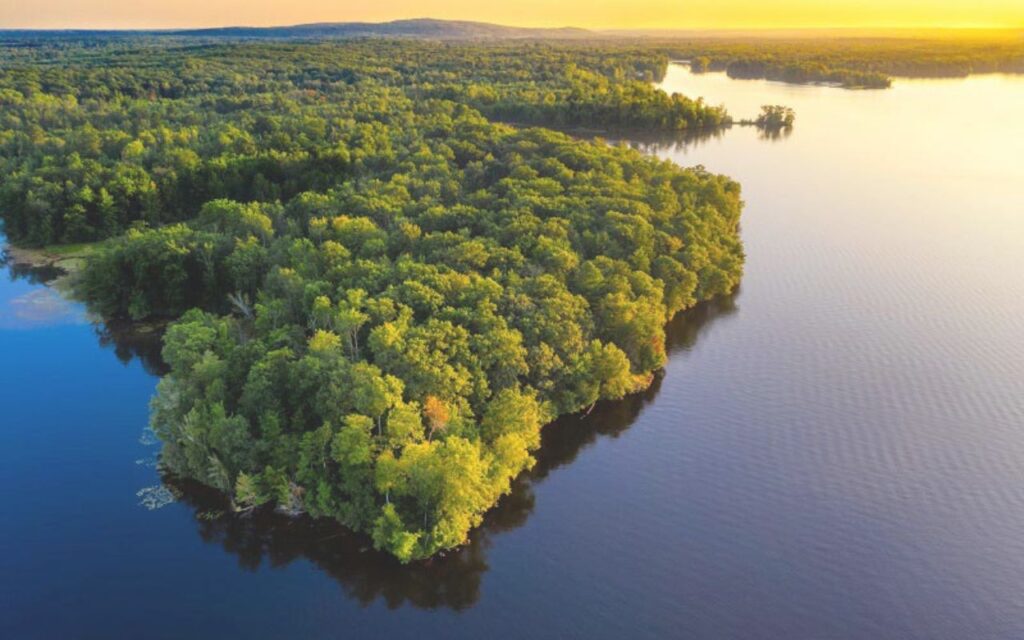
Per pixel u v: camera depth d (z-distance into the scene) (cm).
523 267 13262
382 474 8819
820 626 8294
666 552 9300
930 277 17375
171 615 8300
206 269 15225
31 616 8250
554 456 11112
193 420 9656
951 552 9369
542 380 11412
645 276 13912
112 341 14625
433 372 9912
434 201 16800
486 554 9231
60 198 19512
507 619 8325
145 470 10612
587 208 16238
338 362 9919
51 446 11169
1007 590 8806
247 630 8131
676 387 12925
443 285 11981
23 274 17675
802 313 15638
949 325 15112
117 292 15638
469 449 9006
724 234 17362
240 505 9606
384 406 9306
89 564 8944
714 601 8594
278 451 9544
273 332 11394
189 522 9594
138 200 19950
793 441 11488
